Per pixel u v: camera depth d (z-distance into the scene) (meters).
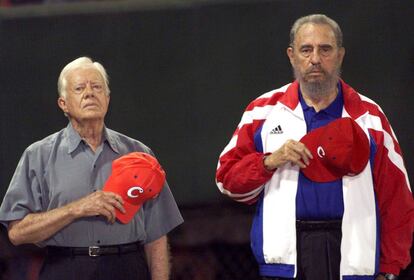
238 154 12.28
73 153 12.53
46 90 16.28
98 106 12.43
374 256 11.94
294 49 12.11
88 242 12.23
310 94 12.11
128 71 16.03
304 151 11.52
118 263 12.29
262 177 11.83
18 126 16.34
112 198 11.88
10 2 18.33
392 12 15.36
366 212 11.96
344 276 11.84
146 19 15.99
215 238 16.47
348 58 15.45
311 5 15.52
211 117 15.88
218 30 15.81
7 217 12.33
